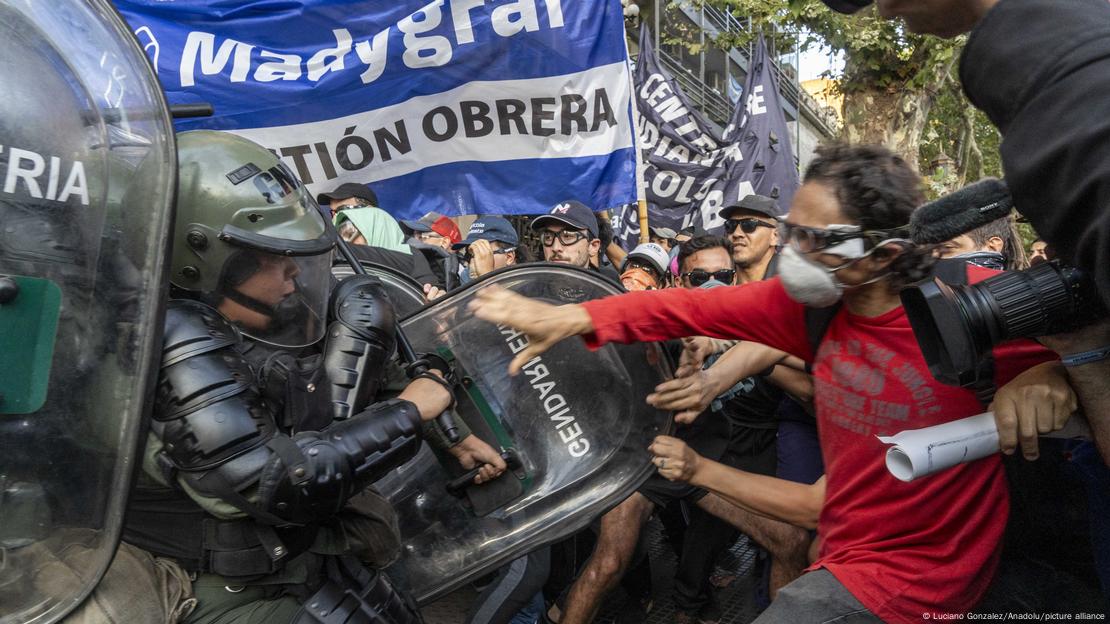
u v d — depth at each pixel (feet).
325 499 5.10
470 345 7.41
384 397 6.76
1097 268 2.69
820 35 35.01
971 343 3.97
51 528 4.56
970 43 3.08
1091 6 2.82
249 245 5.17
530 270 7.29
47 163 4.37
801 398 9.20
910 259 4.79
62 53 4.45
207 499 5.16
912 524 5.41
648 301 5.84
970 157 56.65
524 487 7.29
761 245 12.69
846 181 4.73
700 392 7.11
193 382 4.87
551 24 11.65
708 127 19.95
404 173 12.07
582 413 7.29
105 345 4.56
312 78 11.67
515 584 8.83
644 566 11.44
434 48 11.66
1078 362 4.22
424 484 7.41
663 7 44.06
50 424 4.45
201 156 5.26
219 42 11.62
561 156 12.02
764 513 6.89
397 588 6.91
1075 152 2.61
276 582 5.52
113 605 5.03
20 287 4.29
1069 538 6.12
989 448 4.71
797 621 5.56
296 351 5.72
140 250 4.58
